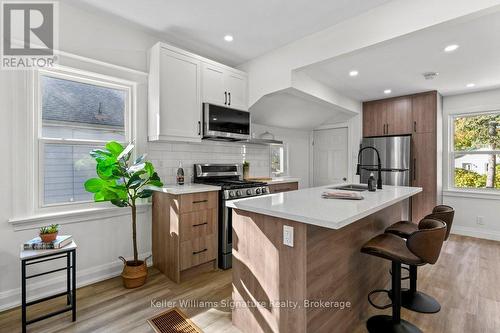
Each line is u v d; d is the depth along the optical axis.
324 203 1.70
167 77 2.60
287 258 1.45
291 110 4.18
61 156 2.26
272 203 1.70
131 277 2.27
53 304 2.02
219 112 3.03
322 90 3.64
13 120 1.97
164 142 2.93
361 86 3.81
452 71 3.20
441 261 3.00
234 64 3.49
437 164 3.98
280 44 2.88
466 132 4.19
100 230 2.42
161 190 2.57
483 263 2.93
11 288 1.96
